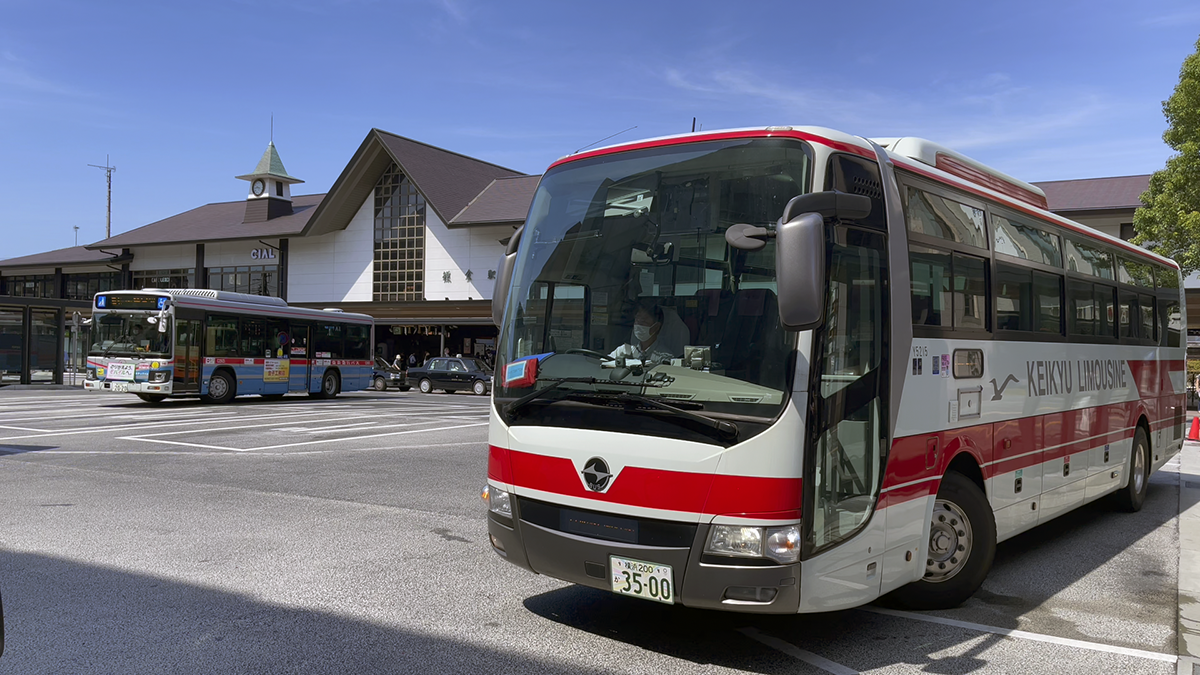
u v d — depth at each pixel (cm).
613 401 480
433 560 705
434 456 1357
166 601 586
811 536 450
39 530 796
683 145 518
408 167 4169
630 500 467
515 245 572
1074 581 689
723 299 468
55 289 5519
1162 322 1091
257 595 602
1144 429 1012
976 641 537
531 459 511
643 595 464
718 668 480
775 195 480
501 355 547
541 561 505
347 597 601
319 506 931
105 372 2350
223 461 1273
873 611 599
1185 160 2244
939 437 565
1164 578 700
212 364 2452
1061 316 781
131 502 938
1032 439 706
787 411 441
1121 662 502
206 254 4925
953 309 595
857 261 496
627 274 502
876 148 543
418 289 4284
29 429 1705
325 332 2912
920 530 545
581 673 468
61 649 491
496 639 520
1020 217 721
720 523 445
